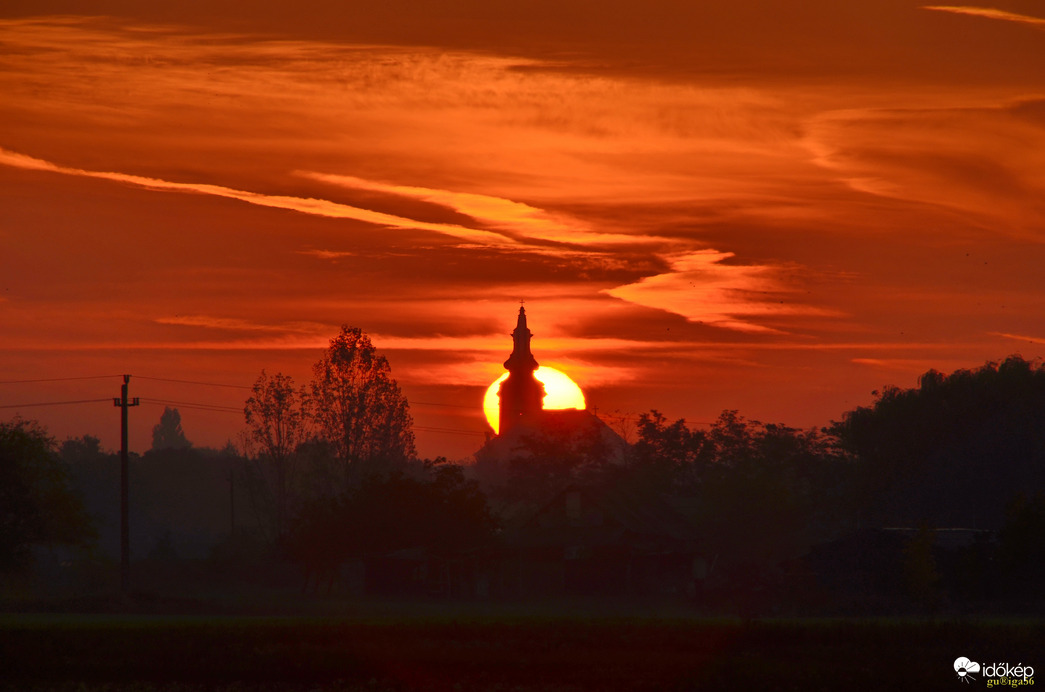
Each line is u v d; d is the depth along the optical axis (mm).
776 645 132000
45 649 128875
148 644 131625
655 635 135750
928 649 127938
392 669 122812
